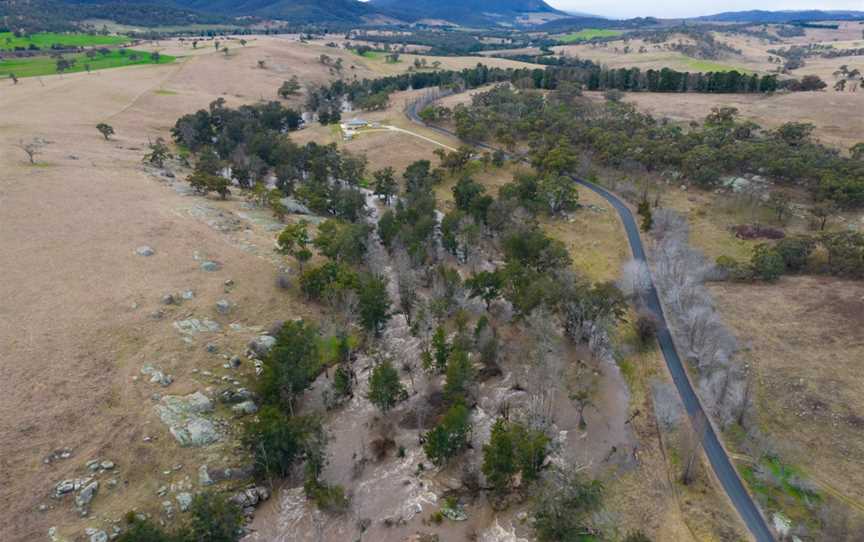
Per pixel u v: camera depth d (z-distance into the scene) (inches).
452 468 2773.1
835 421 2785.4
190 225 4463.6
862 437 2677.2
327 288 3715.6
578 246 4931.1
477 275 4042.8
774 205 5103.3
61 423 2484.0
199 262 3934.5
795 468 2598.4
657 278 4343.0
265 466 2556.6
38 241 3855.8
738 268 4175.7
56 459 2336.4
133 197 4881.9
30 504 2149.4
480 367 3454.7
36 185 4758.9
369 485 2684.5
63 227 4097.0
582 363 3486.7
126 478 2359.7
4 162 5211.6
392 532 2434.8
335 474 2736.2
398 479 2719.0
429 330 3710.6
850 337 3348.9
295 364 3014.3
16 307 3134.8
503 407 3100.4
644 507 2485.2
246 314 3545.8
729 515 2423.7
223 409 2834.6
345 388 3218.5
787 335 3457.2
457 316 3634.4
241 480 2551.7
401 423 3073.3
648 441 2883.9
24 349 2827.3
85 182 5039.4
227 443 2657.5
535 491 2517.2
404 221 4995.1
